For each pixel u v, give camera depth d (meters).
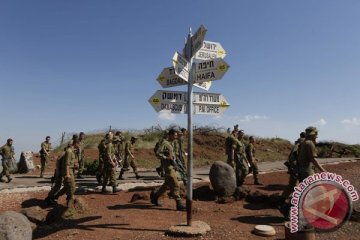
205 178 16.05
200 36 7.22
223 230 7.58
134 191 12.72
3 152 15.63
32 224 8.09
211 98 7.81
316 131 8.20
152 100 7.42
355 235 7.20
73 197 9.38
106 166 12.23
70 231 7.71
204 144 30.50
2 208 10.24
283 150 34.16
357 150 30.95
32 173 20.27
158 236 7.23
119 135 16.88
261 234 7.29
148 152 27.33
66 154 9.51
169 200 10.98
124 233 7.52
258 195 10.74
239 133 13.96
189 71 7.58
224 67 6.92
